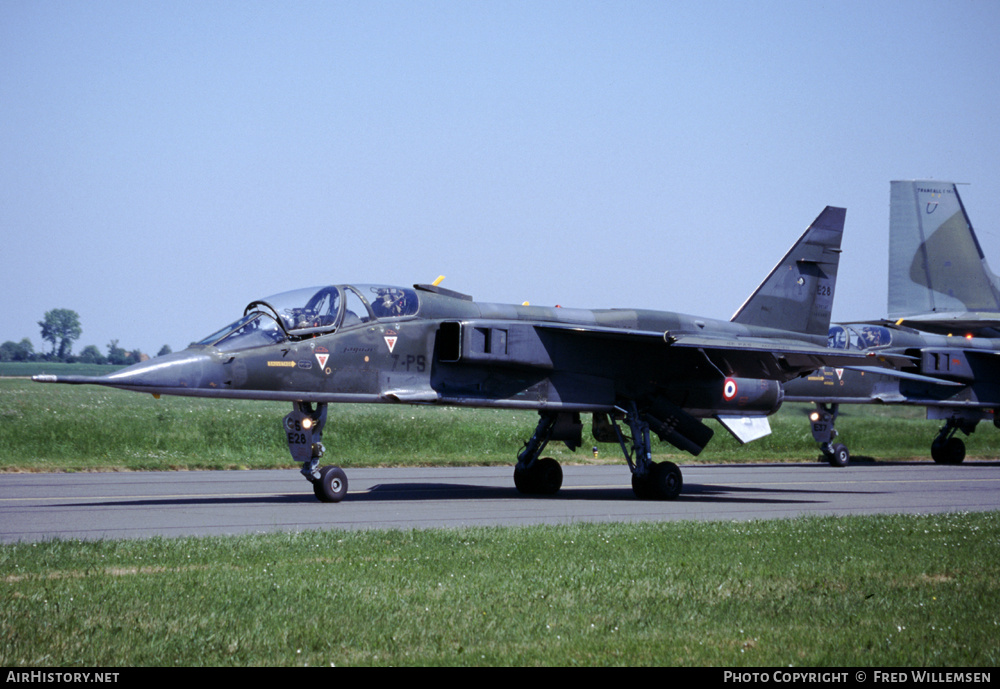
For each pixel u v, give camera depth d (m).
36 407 67.94
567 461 49.53
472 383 29.84
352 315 27.95
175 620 11.60
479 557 16.45
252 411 70.38
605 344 32.38
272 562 15.58
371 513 24.33
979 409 57.38
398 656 10.52
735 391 34.88
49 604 12.19
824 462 55.81
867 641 11.52
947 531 20.92
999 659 10.85
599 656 10.67
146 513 23.50
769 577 15.35
